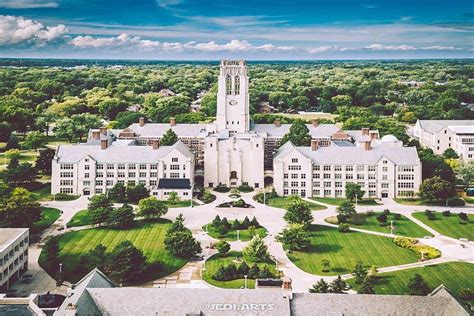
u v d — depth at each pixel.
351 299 157.00
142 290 159.12
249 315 151.50
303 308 154.50
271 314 151.38
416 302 156.00
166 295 157.75
